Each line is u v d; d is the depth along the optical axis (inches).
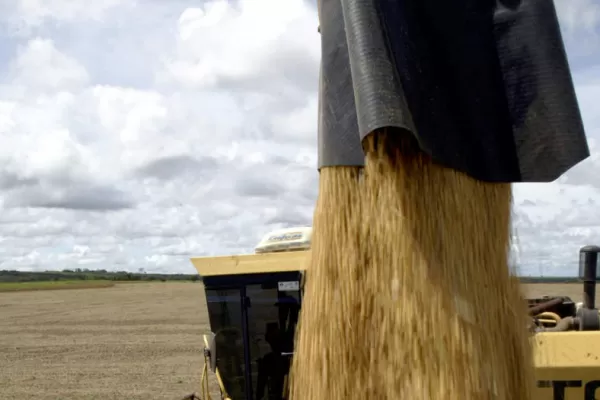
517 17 80.6
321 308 78.8
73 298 1983.3
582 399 153.3
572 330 180.2
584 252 180.5
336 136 80.8
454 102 78.7
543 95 78.8
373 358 75.1
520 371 78.9
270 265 216.4
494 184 81.0
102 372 654.5
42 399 541.6
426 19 78.7
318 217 81.7
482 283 77.0
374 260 76.0
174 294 2217.0
